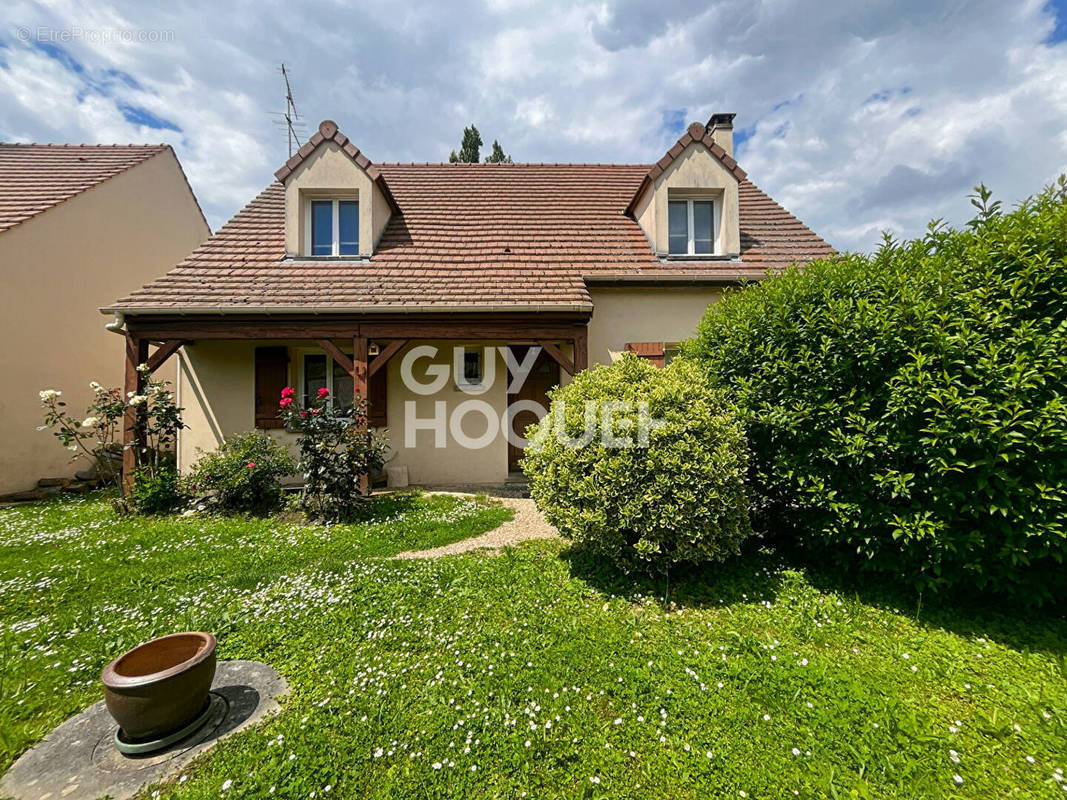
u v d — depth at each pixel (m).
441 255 8.66
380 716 2.58
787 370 4.18
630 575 4.30
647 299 8.45
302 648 3.27
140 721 2.38
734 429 4.19
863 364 3.69
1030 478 3.20
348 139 8.68
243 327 7.33
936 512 3.47
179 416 8.48
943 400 3.31
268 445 7.38
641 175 12.05
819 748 2.32
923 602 3.75
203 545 5.33
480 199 10.68
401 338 7.45
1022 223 3.37
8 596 4.15
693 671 2.91
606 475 4.07
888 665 3.01
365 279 7.87
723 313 5.20
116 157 11.49
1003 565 3.40
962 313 3.42
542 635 3.36
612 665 2.98
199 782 2.20
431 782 2.17
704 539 4.07
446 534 5.68
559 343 8.77
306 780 2.17
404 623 3.55
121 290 10.73
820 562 4.40
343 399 8.88
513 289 7.66
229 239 8.89
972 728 2.47
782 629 3.45
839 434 3.78
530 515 6.62
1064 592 3.48
